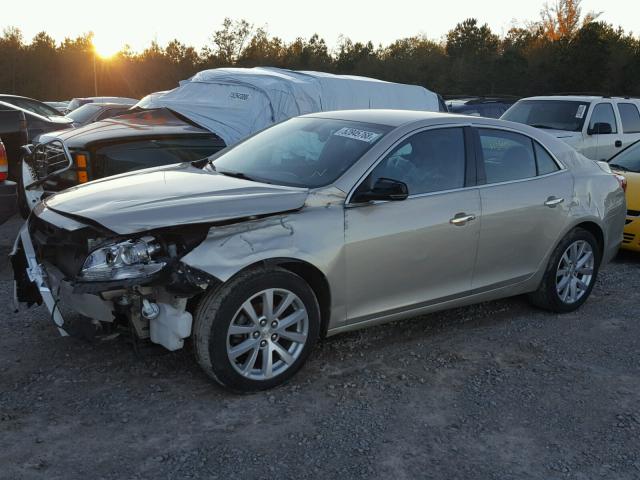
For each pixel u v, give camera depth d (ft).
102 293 11.66
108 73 203.51
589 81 138.21
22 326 15.35
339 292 13.39
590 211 17.88
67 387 12.59
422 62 179.42
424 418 12.17
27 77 204.03
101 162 20.77
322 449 10.98
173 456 10.56
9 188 18.78
